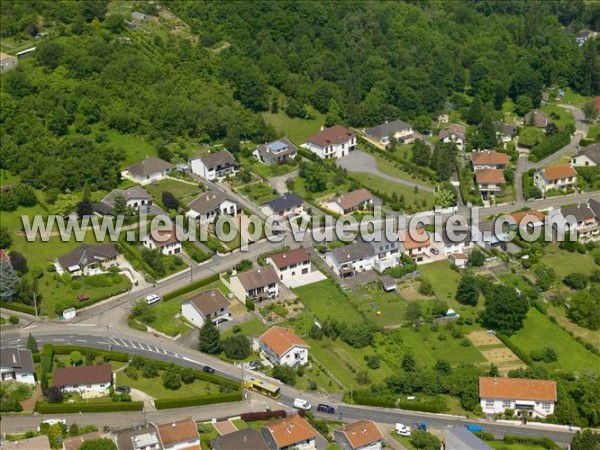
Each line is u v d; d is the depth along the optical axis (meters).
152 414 193.12
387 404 198.50
